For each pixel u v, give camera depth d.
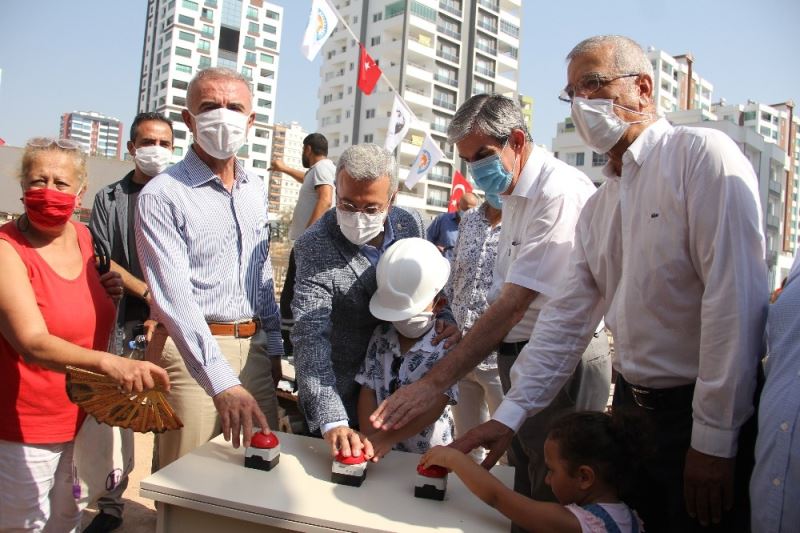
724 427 1.57
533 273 2.17
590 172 38.12
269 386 2.43
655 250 1.74
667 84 55.28
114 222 3.06
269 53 71.81
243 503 1.47
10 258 1.82
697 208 1.63
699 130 1.70
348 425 1.91
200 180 2.22
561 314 2.06
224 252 2.24
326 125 46.12
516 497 1.48
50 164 1.88
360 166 1.85
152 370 1.65
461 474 1.55
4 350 1.87
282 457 1.82
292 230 4.83
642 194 1.79
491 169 2.27
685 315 1.74
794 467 1.43
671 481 1.79
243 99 2.22
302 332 1.96
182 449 2.22
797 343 1.49
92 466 2.06
